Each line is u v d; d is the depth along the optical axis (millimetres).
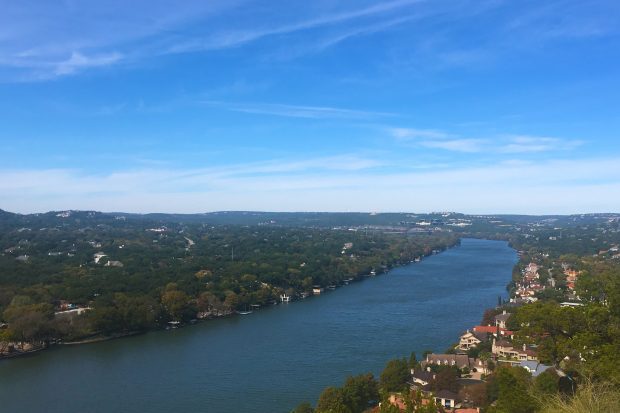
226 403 103125
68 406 103312
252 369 124562
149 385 114625
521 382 61844
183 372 123688
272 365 127438
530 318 58906
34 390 113188
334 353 137500
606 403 33531
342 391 92750
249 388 111250
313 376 118375
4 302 182750
